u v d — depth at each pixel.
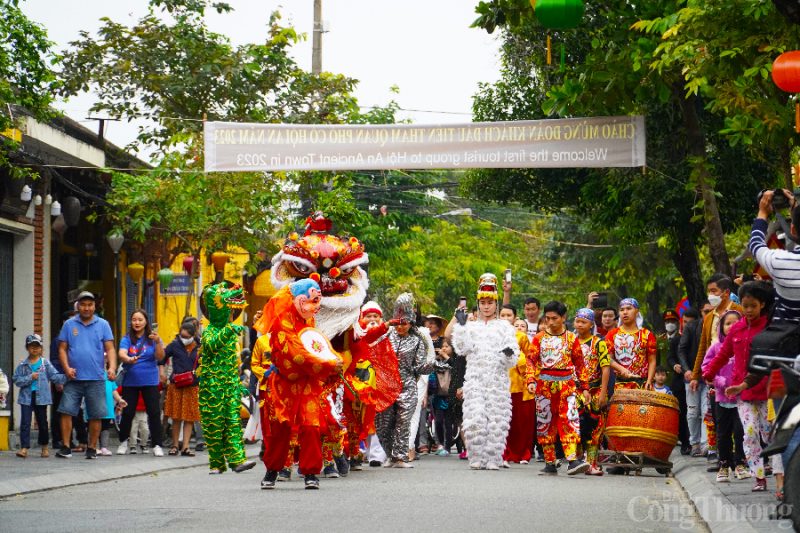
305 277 11.07
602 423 12.23
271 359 9.84
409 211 37.12
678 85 15.56
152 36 24.17
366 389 11.53
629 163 15.82
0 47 14.25
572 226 37.09
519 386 13.65
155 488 10.27
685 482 10.72
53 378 14.63
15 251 19.83
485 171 26.50
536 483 10.61
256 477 11.46
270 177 21.80
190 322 14.91
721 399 10.10
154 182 20.73
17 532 7.12
